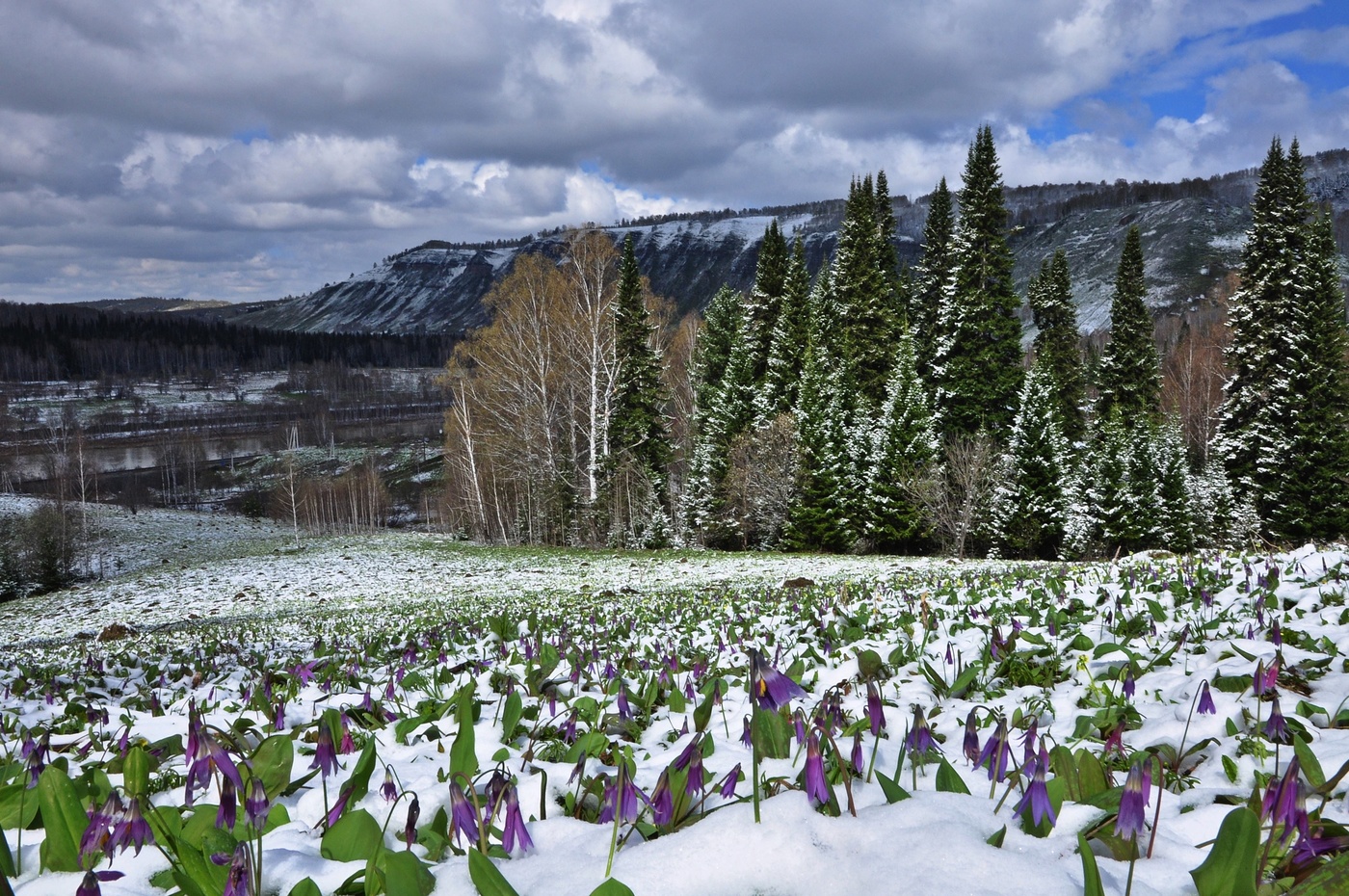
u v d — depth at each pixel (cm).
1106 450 3878
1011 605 821
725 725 412
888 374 4609
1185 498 3916
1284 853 189
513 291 4319
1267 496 3575
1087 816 215
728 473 4231
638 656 756
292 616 2119
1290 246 3728
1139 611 682
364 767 285
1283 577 773
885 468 3725
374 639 1135
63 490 6066
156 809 246
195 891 195
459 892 196
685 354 6206
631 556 3519
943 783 249
